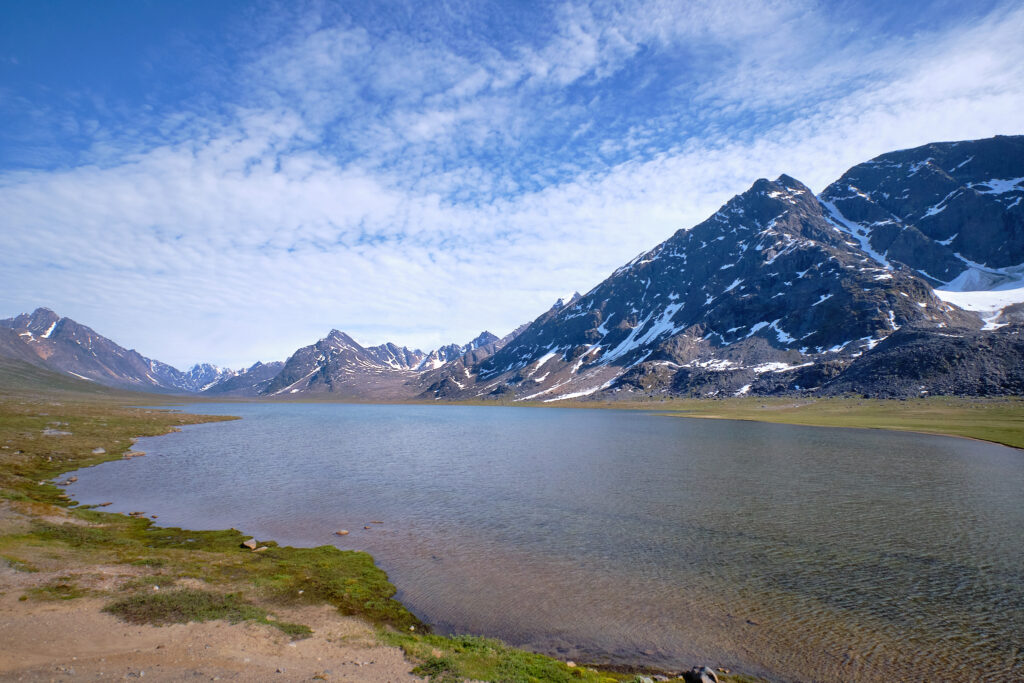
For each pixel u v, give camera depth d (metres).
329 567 33.41
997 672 21.36
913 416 140.75
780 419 156.00
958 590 29.73
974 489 55.47
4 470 62.59
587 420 188.38
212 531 41.78
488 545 38.50
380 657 20.44
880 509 47.88
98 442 95.06
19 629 19.91
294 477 67.06
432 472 71.19
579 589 30.36
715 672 20.92
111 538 37.28
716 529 42.31
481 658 20.66
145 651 19.06
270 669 18.31
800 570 33.19
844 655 22.95
